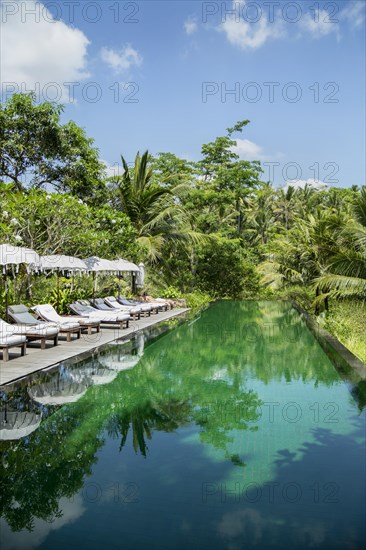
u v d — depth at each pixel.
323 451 4.32
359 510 3.21
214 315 18.55
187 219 26.27
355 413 5.52
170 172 33.41
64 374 7.33
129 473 3.81
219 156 34.25
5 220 12.89
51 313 11.20
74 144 17.50
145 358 9.04
